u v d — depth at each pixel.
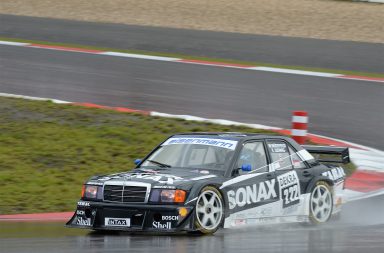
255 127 51.69
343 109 59.03
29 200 35.03
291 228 28.41
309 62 77.06
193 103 59.75
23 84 65.56
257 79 69.69
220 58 79.31
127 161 43.38
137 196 26.06
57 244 23.52
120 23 94.44
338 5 100.12
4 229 27.67
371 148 48.00
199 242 24.22
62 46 84.31
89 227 26.47
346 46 82.50
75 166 41.88
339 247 23.39
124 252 21.89
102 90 63.97
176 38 87.19
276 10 98.12
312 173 30.06
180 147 29.03
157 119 53.12
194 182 26.11
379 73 73.25
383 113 58.00
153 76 70.38
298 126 45.12
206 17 95.94
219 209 26.47
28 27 92.81
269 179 28.36
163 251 22.19
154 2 103.94
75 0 106.50
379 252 22.53
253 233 26.67
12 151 43.72
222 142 28.50
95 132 48.84
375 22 91.56
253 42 84.62
